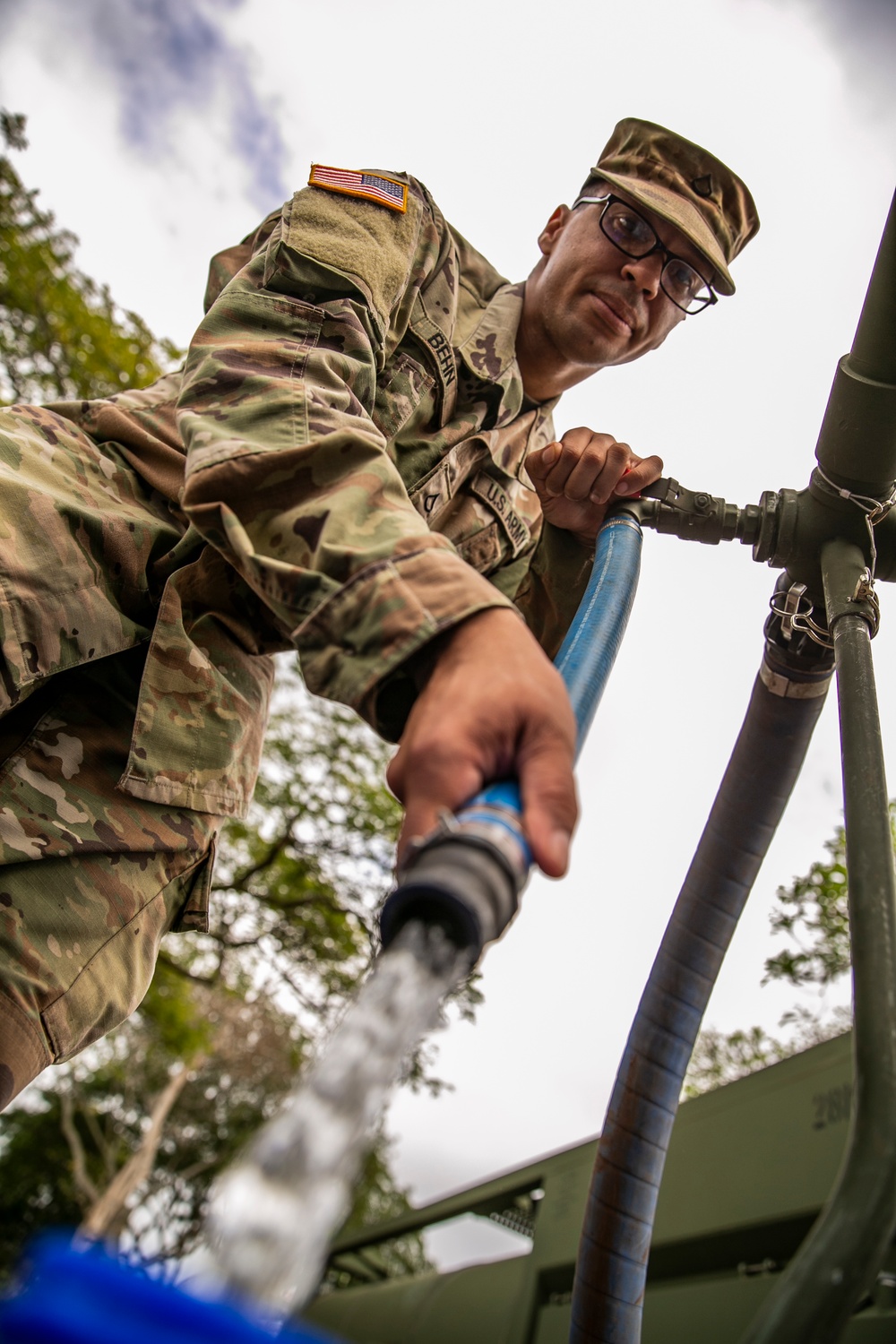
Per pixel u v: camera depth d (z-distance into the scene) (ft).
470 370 5.33
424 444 5.12
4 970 3.59
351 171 4.49
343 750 34.17
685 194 5.75
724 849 3.81
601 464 4.29
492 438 5.59
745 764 3.88
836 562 3.84
